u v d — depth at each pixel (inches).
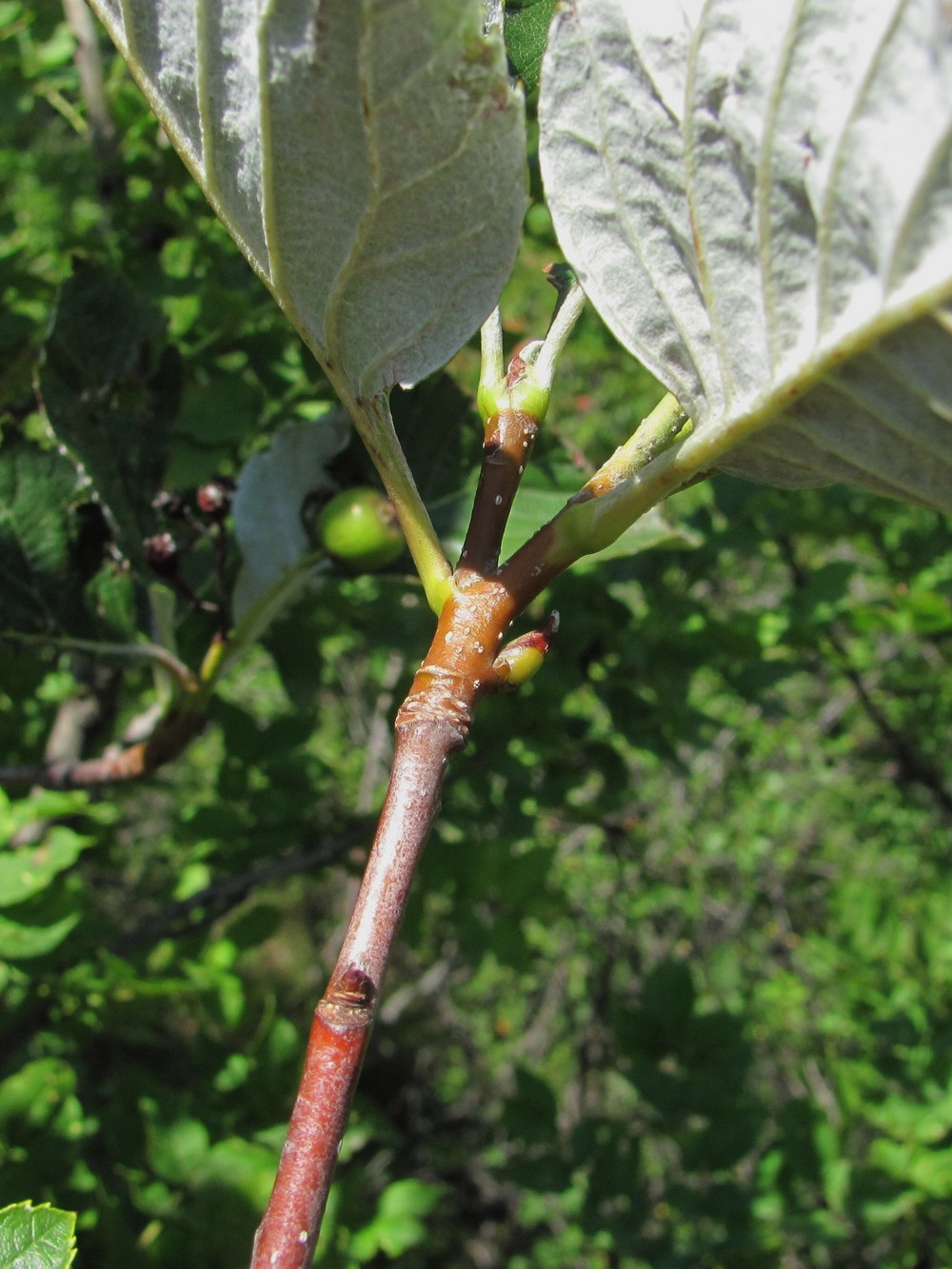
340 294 4.4
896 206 3.6
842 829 40.8
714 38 3.9
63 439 8.8
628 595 18.9
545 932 34.6
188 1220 11.1
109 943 13.7
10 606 9.1
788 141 3.8
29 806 10.0
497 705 14.5
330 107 4.0
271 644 13.3
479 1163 35.5
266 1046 12.6
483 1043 42.8
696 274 4.3
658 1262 14.3
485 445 4.6
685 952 36.9
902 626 16.3
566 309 4.8
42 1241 4.4
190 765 33.1
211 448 12.6
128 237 14.9
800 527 17.8
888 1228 16.4
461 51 3.8
